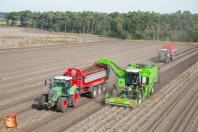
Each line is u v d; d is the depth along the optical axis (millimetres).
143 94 19844
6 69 30031
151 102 20031
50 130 14102
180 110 18438
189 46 74438
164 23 114250
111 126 14773
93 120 15570
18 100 19328
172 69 36094
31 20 165625
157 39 106375
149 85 21047
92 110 17781
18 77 26750
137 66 23141
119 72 21547
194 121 16312
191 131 14727
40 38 71750
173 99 21281
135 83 20141
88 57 43000
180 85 26422
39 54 42594
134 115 16953
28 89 22500
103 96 21641
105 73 23109
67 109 17781
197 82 28266
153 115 17109
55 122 15281
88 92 20812
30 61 36000
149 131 14383
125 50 56500
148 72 20688
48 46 53688
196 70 36000
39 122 15188
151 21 112375
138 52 54125
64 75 19969
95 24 135625
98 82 22047
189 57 50000
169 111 18141
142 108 18438
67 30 147125
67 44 60219
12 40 60281
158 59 42188
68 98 17781
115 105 18703
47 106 16828
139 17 111938
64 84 17688
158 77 25375
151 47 66188
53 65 34281
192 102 20594
